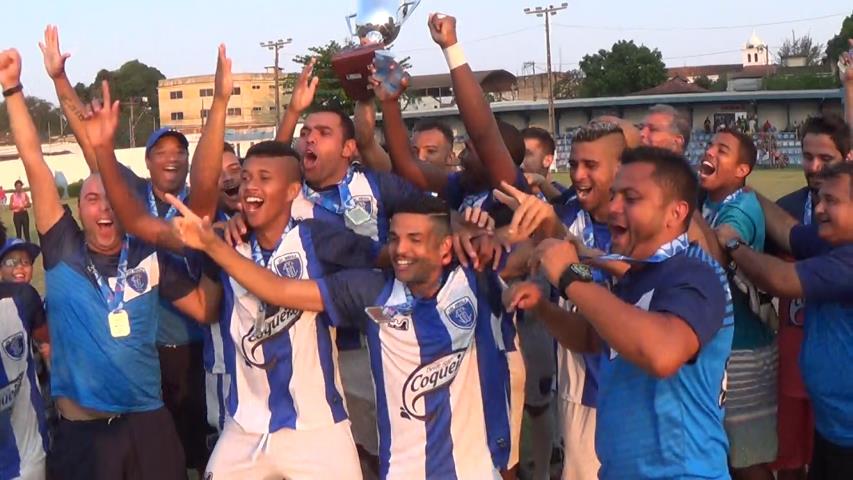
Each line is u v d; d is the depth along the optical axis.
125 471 4.69
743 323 4.89
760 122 56.50
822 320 4.25
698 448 3.14
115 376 4.58
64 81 4.77
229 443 4.40
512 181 4.85
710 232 4.43
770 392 5.02
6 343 4.53
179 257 4.60
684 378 3.11
